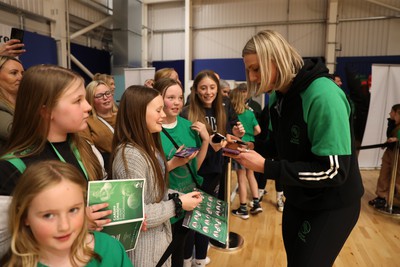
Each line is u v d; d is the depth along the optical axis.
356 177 1.14
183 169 1.53
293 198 1.21
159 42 7.80
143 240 1.09
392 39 6.30
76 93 0.88
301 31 6.79
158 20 7.71
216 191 1.94
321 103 0.99
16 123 0.86
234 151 1.17
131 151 1.08
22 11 4.82
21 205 0.67
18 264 0.68
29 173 0.69
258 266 2.16
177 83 1.64
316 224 1.14
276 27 6.93
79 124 0.90
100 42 7.11
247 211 3.08
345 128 0.97
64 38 5.59
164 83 1.60
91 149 1.06
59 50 5.54
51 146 0.89
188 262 1.86
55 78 0.85
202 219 1.17
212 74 1.99
